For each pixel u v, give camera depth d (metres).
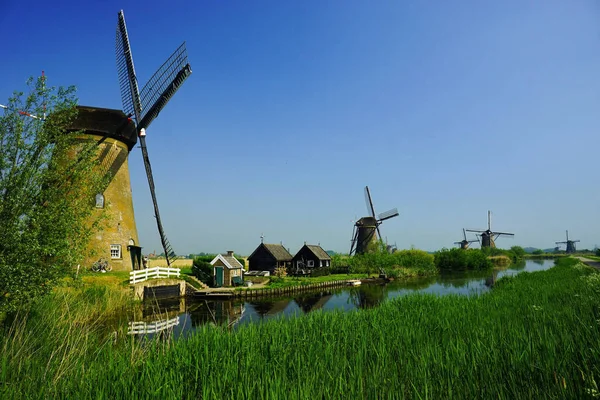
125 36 32.53
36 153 10.64
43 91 10.92
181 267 47.19
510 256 102.38
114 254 28.72
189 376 6.37
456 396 5.38
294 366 6.68
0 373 6.64
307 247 53.72
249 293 30.03
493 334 8.05
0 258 9.52
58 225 10.63
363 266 55.00
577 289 15.84
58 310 12.18
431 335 9.00
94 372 6.49
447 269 69.06
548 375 5.51
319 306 24.81
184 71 27.61
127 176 31.19
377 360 6.98
